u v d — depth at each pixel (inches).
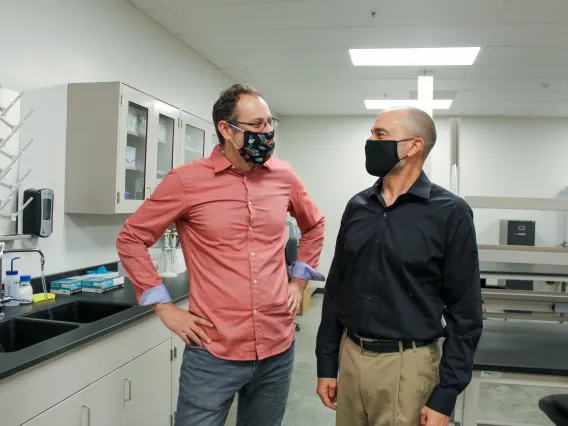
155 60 138.3
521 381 70.2
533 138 257.3
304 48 159.0
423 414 49.4
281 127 282.8
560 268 96.0
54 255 100.3
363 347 53.4
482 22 131.6
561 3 118.2
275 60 173.6
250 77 197.9
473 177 261.9
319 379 60.5
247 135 52.0
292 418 118.0
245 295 52.7
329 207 278.7
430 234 50.8
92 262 112.9
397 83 199.8
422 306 51.2
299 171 281.7
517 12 124.3
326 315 61.6
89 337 67.7
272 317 54.7
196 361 53.3
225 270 52.9
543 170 257.0
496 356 73.0
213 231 52.9
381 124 53.4
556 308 85.3
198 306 53.6
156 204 53.6
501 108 237.8
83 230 109.3
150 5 126.0
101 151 100.3
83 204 101.5
